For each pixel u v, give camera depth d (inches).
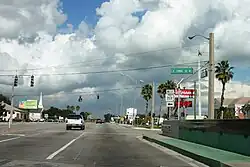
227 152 738.2
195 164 644.1
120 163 611.8
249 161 577.9
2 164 560.7
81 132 1766.7
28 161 602.2
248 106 3604.8
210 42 1214.9
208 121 901.2
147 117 4185.5
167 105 1680.6
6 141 1040.2
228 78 3248.0
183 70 1533.0
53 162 599.2
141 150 884.0
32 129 2021.4
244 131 677.9
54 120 6973.4
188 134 1095.6
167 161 673.0
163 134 1502.2
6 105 6294.3
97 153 769.6
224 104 4252.0
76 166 560.1
